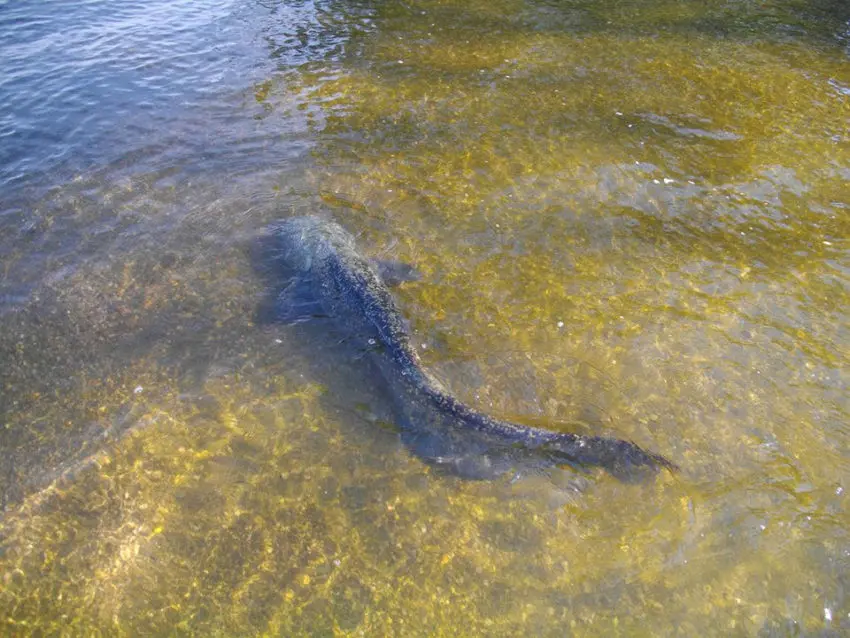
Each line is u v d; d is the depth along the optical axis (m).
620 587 1.37
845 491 1.51
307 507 1.51
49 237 2.21
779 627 1.31
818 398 1.70
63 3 3.92
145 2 4.01
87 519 1.50
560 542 1.44
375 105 2.96
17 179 2.46
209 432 1.66
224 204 2.37
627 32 3.69
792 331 1.88
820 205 2.35
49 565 1.42
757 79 3.18
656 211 2.32
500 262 2.12
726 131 2.77
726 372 1.77
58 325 1.92
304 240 2.17
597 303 1.97
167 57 3.33
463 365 1.80
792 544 1.42
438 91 3.07
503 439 1.58
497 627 1.32
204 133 2.75
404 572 1.41
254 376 1.79
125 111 2.87
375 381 1.76
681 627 1.31
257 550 1.44
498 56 3.40
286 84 3.12
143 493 1.54
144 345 1.87
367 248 2.17
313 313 1.96
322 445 1.63
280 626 1.33
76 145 2.65
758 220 2.28
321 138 2.72
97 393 1.75
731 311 1.94
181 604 1.37
